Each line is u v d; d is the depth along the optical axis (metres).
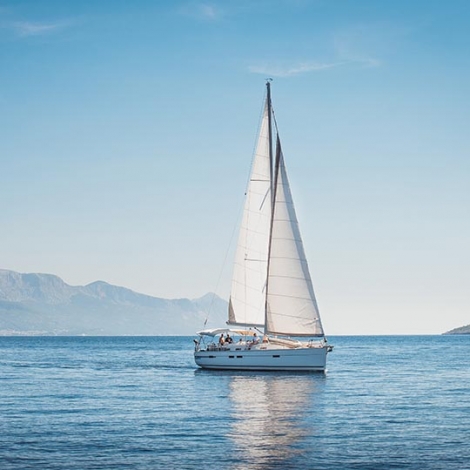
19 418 47.84
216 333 80.25
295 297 75.69
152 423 45.31
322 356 75.31
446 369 100.38
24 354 168.50
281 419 46.88
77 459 34.28
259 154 78.00
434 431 42.00
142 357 147.38
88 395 63.06
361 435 40.56
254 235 78.31
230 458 34.41
